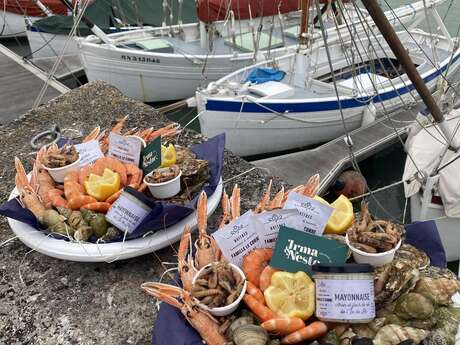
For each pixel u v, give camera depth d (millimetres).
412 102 6664
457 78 7969
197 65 7707
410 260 1652
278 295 1531
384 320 1469
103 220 2033
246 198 2664
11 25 11820
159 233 2094
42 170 2285
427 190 4465
